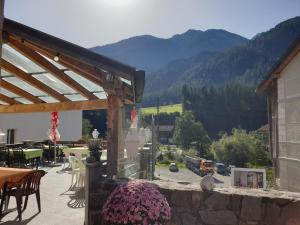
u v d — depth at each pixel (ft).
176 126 150.00
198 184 14.20
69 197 20.52
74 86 20.06
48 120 74.23
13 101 26.04
